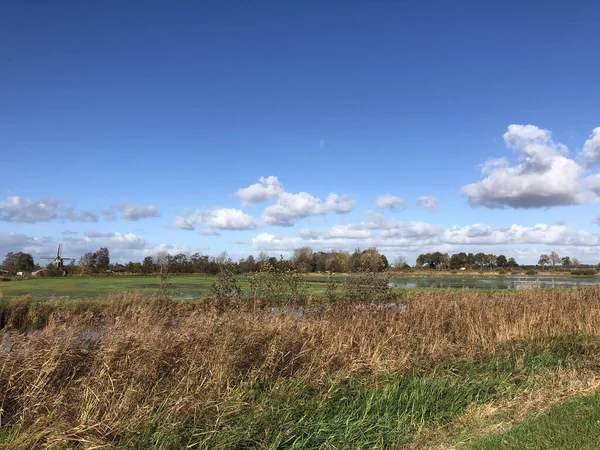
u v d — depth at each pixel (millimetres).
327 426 6234
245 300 15070
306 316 13070
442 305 14609
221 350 8039
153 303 17516
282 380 7766
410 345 10594
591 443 5348
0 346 7723
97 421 6086
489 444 5586
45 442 5613
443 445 6004
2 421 6199
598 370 9656
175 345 8266
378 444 5984
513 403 7527
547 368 9766
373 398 7391
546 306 15297
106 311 17172
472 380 8500
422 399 7398
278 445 5715
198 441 5664
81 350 7883
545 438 5562
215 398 6844
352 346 10266
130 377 7172
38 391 6625
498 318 13625
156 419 6062
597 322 14453
